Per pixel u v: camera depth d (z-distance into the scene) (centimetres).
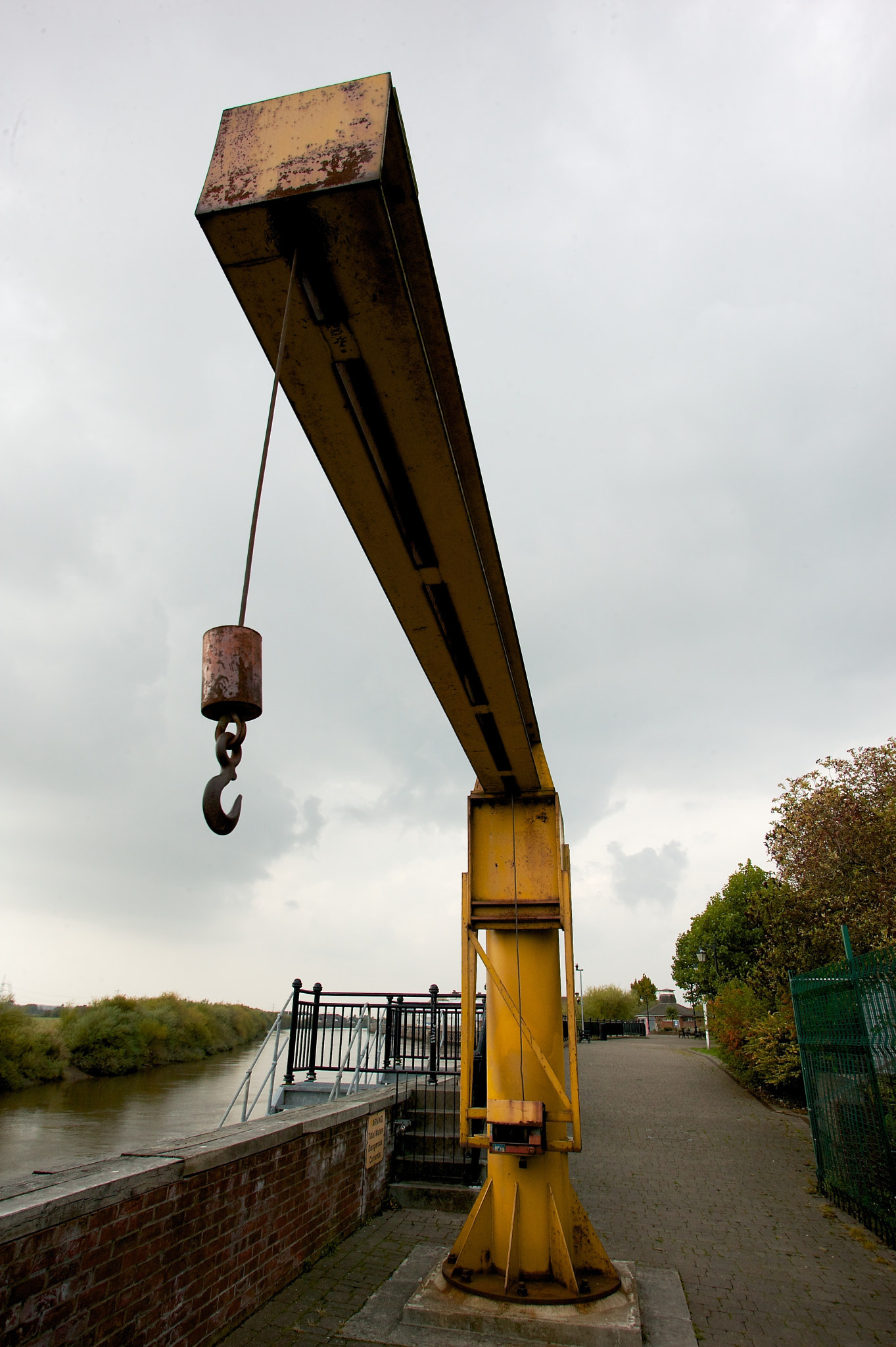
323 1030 923
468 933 516
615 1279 459
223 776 142
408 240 221
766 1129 1090
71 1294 292
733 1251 571
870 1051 613
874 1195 613
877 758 1509
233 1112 1661
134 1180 333
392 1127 701
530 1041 482
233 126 203
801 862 1544
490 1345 398
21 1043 2148
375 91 199
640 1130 1085
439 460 279
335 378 244
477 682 422
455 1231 586
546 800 542
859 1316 451
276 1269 460
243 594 162
